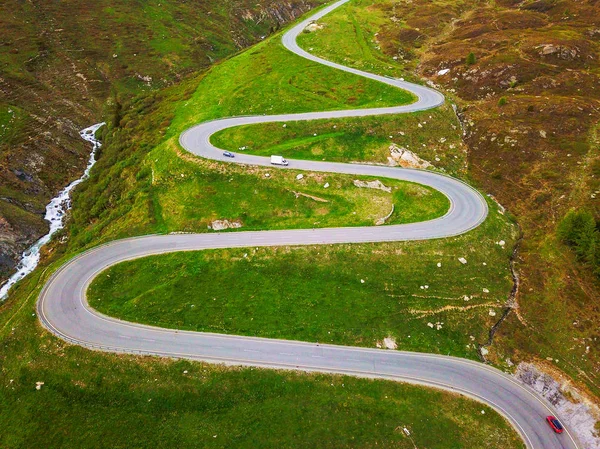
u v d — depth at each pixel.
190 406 45.69
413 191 68.81
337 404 45.31
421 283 56.94
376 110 87.62
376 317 53.44
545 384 46.75
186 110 96.81
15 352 51.25
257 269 59.00
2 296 69.50
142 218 67.19
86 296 55.91
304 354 49.50
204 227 65.31
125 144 93.50
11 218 82.25
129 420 44.66
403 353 50.09
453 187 70.50
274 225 65.12
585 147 73.06
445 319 53.34
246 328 51.97
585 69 95.06
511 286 56.94
